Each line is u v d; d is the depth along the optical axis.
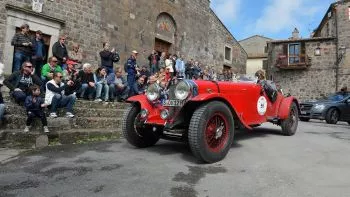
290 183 3.81
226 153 4.88
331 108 12.77
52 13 11.49
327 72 25.23
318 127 9.61
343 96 13.66
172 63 12.54
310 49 26.08
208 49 20.38
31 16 10.85
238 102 5.67
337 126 11.06
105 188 3.65
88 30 12.68
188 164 4.63
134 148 5.75
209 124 4.70
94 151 5.49
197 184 3.77
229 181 3.88
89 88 8.70
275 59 27.59
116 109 8.51
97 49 12.99
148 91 5.29
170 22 17.42
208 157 4.59
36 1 10.99
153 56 12.88
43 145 5.90
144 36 15.41
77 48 10.21
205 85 5.09
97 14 13.06
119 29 14.03
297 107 7.48
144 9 15.45
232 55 22.81
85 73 8.70
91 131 6.70
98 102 8.37
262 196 3.42
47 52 11.42
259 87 6.35
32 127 6.31
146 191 3.55
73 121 6.95
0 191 3.58
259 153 5.29
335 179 3.97
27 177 4.06
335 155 5.24
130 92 9.90
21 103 6.75
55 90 6.85
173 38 17.64
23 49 7.84
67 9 11.98
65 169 4.39
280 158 4.97
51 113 6.75
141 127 5.54
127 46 14.41
